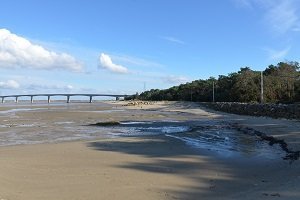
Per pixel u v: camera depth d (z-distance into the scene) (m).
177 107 92.31
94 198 11.54
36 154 19.50
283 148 22.48
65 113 65.00
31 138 28.12
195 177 14.81
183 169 16.38
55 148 21.73
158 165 17.16
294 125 34.16
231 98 90.75
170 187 13.10
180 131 34.56
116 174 14.97
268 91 78.06
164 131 34.75
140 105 103.25
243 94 84.69
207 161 18.36
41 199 11.30
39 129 35.16
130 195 11.95
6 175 14.10
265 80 79.94
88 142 24.72
